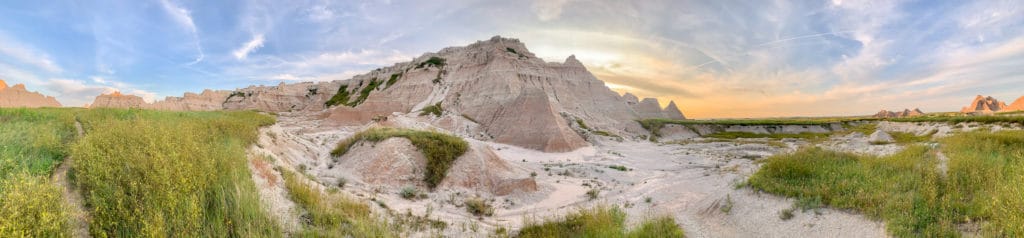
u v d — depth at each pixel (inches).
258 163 495.2
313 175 658.8
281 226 294.8
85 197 262.7
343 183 633.0
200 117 899.4
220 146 473.7
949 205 343.6
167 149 339.9
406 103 3415.4
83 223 228.2
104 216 225.8
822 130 2881.4
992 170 404.8
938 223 325.7
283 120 3061.0
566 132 1867.6
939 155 549.3
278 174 510.0
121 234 224.8
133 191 255.4
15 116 624.4
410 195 637.9
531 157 1496.1
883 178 455.2
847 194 422.3
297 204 370.3
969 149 564.7
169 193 239.8
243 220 273.3
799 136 2536.9
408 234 390.3
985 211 320.8
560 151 1688.0
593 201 688.4
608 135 2409.0
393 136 852.6
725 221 467.5
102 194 251.3
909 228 325.4
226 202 293.9
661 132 2783.0
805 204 429.7
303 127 2486.5
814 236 372.8
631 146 1995.6
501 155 1475.1
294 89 4761.3
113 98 4419.3
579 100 3474.4
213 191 304.0
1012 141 595.8
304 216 344.2
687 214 526.0
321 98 4549.7
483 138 2080.5
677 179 862.5
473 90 3191.4
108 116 650.8
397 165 750.5
